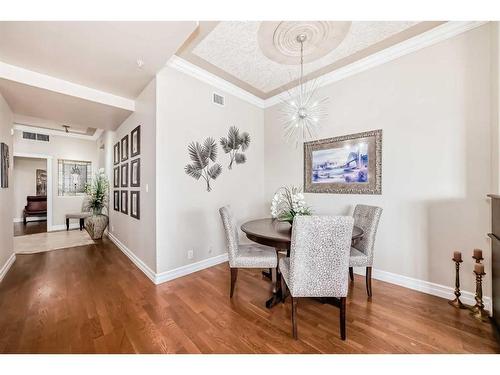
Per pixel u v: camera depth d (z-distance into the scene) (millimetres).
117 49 2154
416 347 1604
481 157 2096
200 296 2369
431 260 2391
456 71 2223
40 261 3428
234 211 3670
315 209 3387
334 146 3158
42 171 7574
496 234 1732
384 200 2709
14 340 1664
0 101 2766
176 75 2887
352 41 2471
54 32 1894
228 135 3576
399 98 2586
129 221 3645
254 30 2275
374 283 2664
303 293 1704
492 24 1996
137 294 2404
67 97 2854
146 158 2971
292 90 3688
